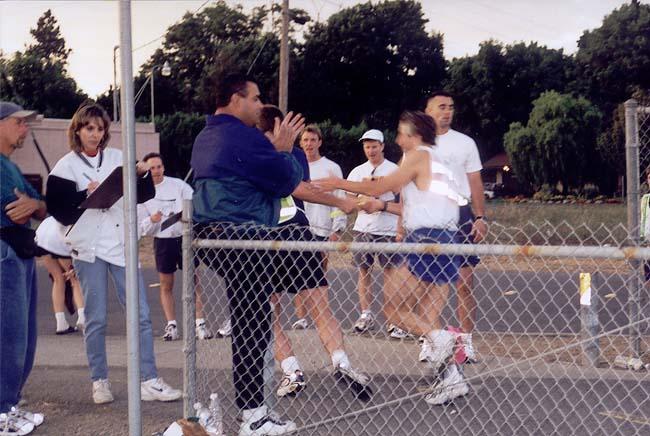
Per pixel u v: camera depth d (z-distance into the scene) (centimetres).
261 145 464
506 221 2469
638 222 631
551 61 6712
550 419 489
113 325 916
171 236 786
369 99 6469
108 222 565
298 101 6259
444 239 483
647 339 710
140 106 6781
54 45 9912
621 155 5141
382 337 707
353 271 951
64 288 868
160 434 427
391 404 478
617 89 6531
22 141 520
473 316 561
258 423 466
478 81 6656
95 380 573
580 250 370
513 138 5738
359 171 834
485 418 502
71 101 6175
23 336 514
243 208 465
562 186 5625
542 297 1004
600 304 912
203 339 588
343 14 6316
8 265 504
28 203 505
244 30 6625
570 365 616
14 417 511
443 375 488
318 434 485
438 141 644
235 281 467
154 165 770
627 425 488
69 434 510
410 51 6469
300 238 488
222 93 478
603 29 6494
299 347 677
